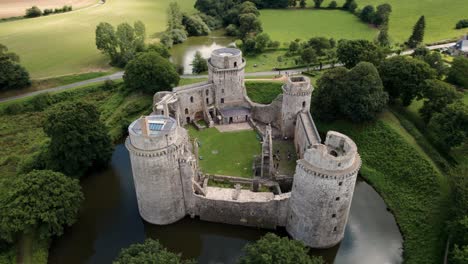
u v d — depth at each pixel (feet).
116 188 256.73
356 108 288.71
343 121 310.86
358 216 226.58
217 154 279.49
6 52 439.22
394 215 224.94
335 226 189.78
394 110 311.47
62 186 201.46
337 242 199.93
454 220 183.93
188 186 206.28
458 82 336.29
